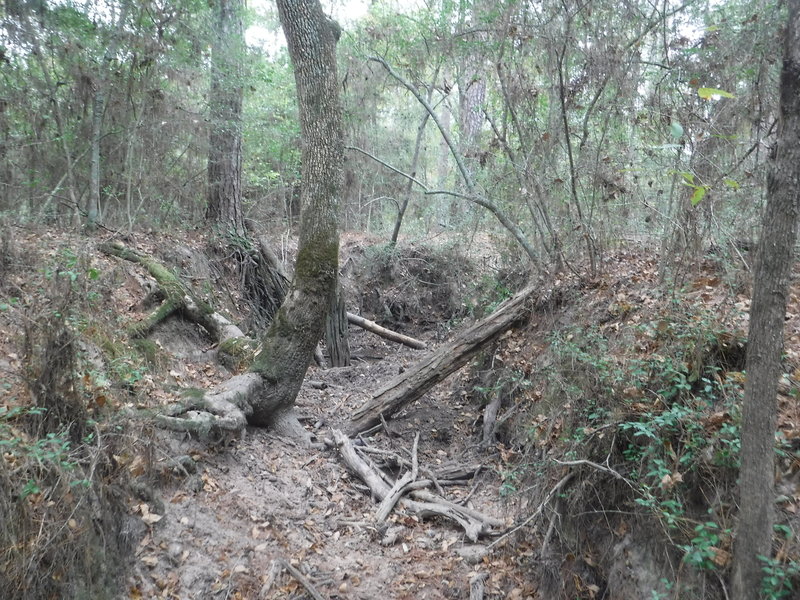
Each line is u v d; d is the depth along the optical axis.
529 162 8.00
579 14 7.68
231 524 5.16
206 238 11.72
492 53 8.80
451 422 7.96
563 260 7.88
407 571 5.16
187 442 5.70
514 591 4.84
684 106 6.62
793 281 5.69
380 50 12.56
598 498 4.59
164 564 4.52
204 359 8.21
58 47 9.23
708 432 3.86
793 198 2.66
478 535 5.52
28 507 3.76
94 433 4.63
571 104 7.83
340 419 7.85
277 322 7.01
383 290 14.32
